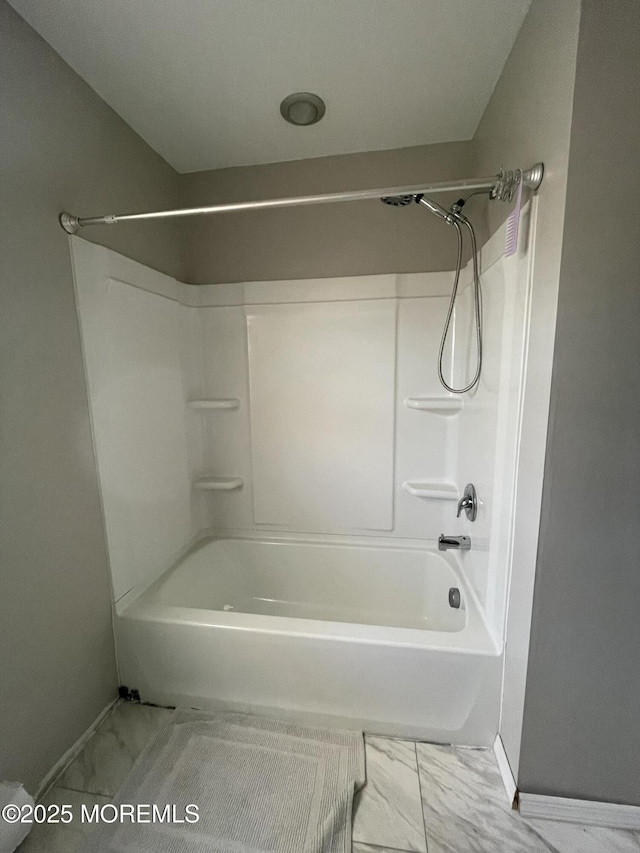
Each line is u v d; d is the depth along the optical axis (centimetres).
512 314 111
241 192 182
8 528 102
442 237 172
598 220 82
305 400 189
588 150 80
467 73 127
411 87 134
